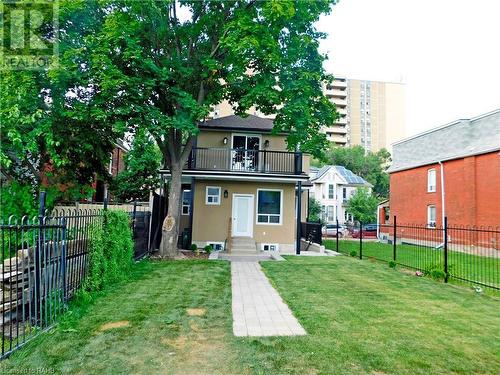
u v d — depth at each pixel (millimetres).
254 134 16203
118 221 7426
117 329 4469
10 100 8328
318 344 4105
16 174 10555
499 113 17969
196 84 11828
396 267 10633
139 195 20125
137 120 9773
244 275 8680
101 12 9898
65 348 3836
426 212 22375
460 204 19438
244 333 4453
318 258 12430
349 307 5844
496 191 17203
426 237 22047
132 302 5781
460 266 11984
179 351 3830
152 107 10352
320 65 11633
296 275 8836
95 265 6355
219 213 15156
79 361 3527
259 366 3482
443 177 20891
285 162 15992
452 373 3438
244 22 9469
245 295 6570
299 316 5258
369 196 34656
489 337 4492
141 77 9805
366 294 6859
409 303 6211
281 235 15352
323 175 41812
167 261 10695
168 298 6121
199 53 11484
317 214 36031
